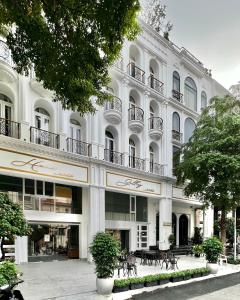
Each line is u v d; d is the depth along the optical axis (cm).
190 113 2702
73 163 1669
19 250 1571
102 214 1802
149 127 2272
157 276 1198
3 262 748
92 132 1825
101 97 945
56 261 1720
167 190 2345
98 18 722
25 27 739
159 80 2403
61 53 779
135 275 1345
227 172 1855
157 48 2389
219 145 1947
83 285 1143
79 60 787
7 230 869
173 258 1627
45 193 1714
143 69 2248
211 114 2216
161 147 2378
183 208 2791
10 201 938
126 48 2122
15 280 721
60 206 1778
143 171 2092
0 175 1527
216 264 1484
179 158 2359
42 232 1694
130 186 2019
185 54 2650
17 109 1510
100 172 1809
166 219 2317
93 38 788
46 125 1692
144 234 2298
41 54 788
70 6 710
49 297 967
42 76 834
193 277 1359
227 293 1131
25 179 1627
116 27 731
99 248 1036
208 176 1991
